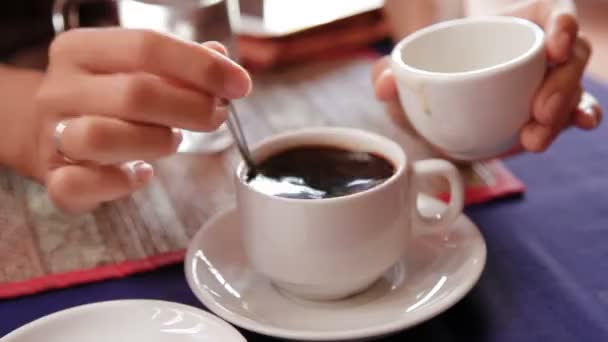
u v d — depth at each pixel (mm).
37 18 1073
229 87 584
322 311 596
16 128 688
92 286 638
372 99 858
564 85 659
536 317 599
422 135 681
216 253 635
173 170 762
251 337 591
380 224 586
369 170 616
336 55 963
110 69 604
